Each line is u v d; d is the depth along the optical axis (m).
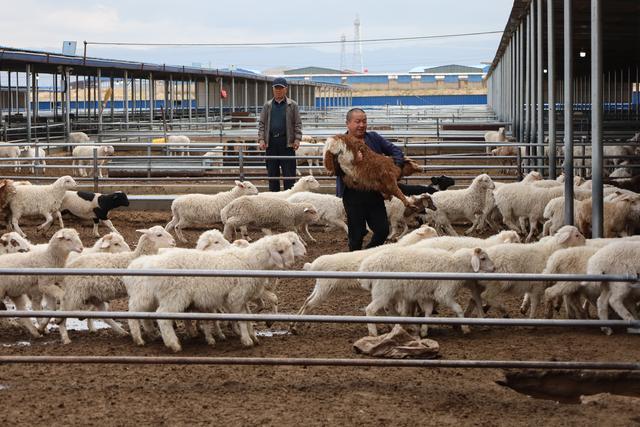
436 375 7.84
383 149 11.26
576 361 7.95
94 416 6.80
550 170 18.89
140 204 20.03
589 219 13.19
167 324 8.65
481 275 7.41
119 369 8.03
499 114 53.41
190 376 7.80
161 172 26.09
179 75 52.31
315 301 9.62
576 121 45.62
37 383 7.62
